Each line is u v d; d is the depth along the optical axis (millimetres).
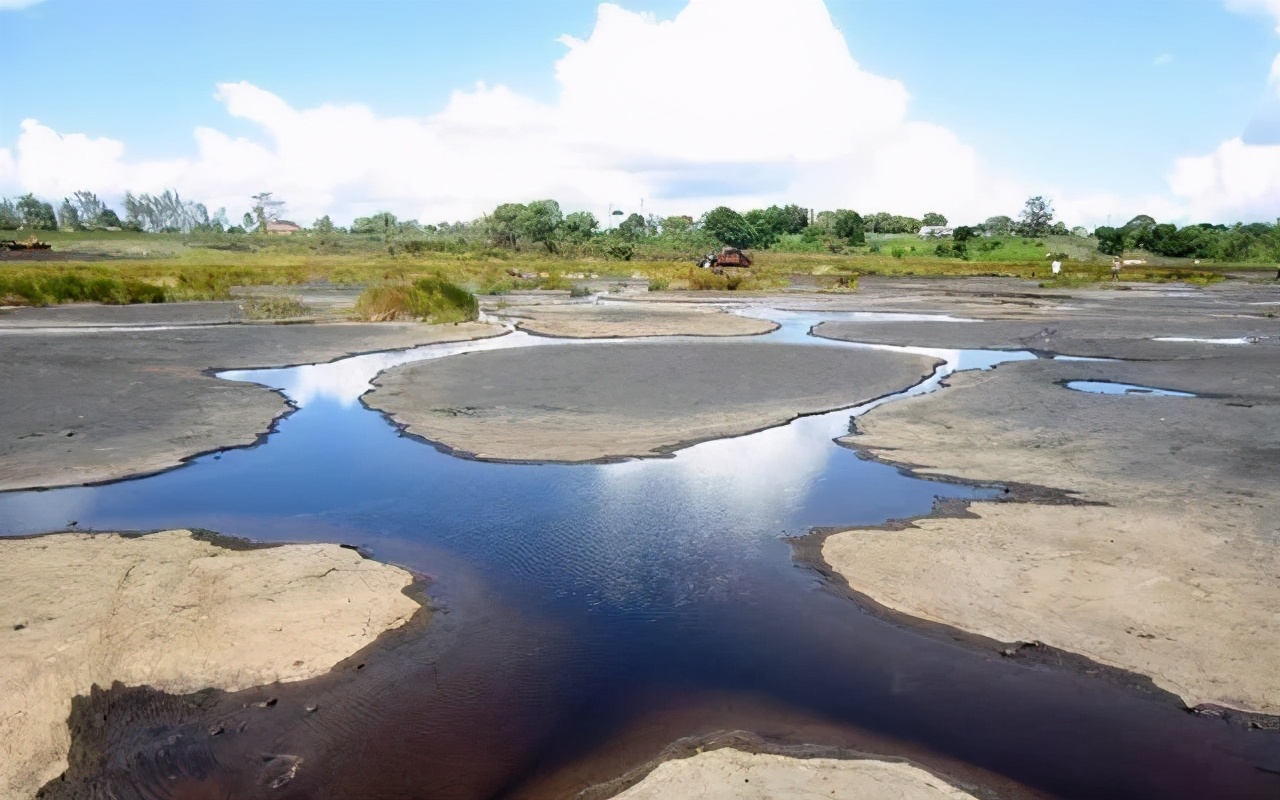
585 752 4117
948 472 8664
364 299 24641
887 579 5973
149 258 74375
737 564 6414
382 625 5332
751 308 30750
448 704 4527
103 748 4098
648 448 9664
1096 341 19828
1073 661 4824
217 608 5430
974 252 96625
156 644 4957
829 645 5145
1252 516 7035
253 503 7832
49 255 73125
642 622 5488
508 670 4879
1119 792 3783
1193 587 5617
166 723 4305
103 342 18719
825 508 7648
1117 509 7305
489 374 14414
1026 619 5297
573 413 11398
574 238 100562
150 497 8000
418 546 6789
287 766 4008
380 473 8758
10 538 6707
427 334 20766
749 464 9078
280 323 23438
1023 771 3939
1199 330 22266
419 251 90375
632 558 6543
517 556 6586
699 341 19672
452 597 5855
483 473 8766
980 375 14711
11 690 4363
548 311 28469
